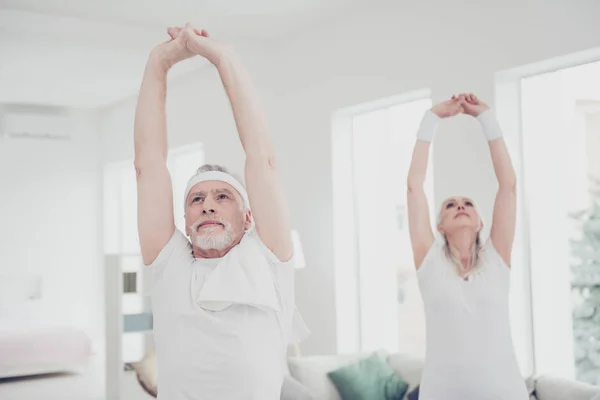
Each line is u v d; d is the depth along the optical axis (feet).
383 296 17.60
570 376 13.56
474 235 9.32
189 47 4.84
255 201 4.80
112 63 21.81
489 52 13.65
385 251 17.52
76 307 29.45
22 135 28.09
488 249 9.32
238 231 4.98
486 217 13.50
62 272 29.30
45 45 19.72
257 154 4.76
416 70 15.48
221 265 4.77
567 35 12.13
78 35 18.84
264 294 4.70
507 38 13.26
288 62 19.89
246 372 4.59
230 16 18.04
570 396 10.99
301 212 19.34
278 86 20.26
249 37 19.95
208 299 4.62
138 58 21.17
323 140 18.52
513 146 13.64
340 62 17.89
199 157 24.88
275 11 17.60
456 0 14.42
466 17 14.17
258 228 4.86
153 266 4.96
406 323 16.90
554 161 13.65
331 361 13.91
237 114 4.78
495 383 8.66
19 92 26.40
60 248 29.32
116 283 15.94
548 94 13.64
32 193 28.91
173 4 17.07
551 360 13.60
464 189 14.03
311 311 18.92
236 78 4.74
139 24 18.70
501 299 8.98
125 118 27.96
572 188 13.48
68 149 29.66
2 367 22.59
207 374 4.60
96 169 30.19
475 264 9.26
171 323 4.72
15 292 27.86
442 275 9.16
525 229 13.69
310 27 18.95
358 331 18.26
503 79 13.66
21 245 28.63
